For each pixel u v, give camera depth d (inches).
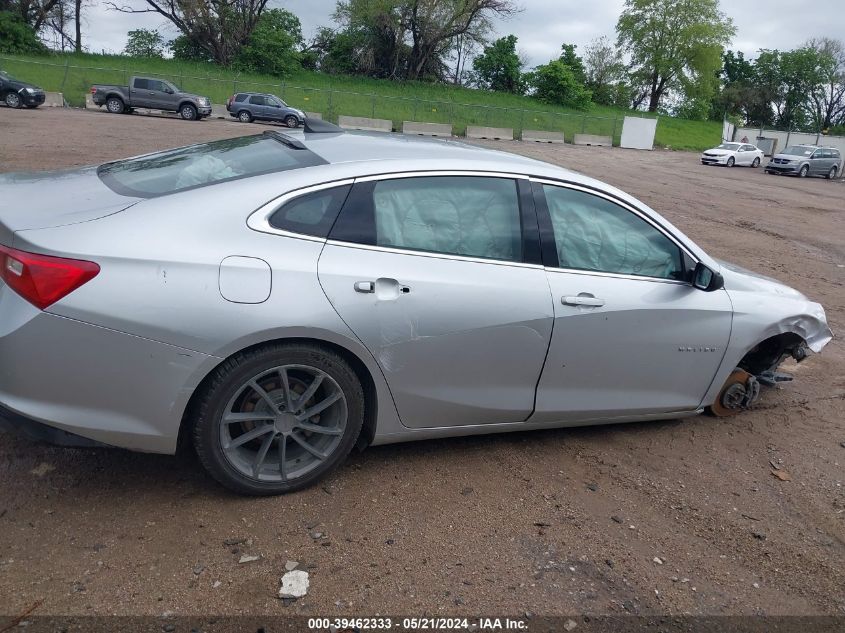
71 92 1455.5
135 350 107.2
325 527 118.5
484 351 131.8
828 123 3698.3
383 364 124.0
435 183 131.3
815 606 113.2
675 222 548.4
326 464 126.5
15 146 584.1
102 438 111.2
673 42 2856.8
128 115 1254.3
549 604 106.5
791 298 174.4
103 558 105.9
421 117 1812.3
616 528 127.8
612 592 110.9
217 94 1728.6
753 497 143.7
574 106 2504.9
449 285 126.6
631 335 145.9
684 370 157.4
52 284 103.7
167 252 109.0
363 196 124.3
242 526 116.4
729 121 3125.0
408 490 132.0
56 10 1990.7
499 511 128.5
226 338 109.8
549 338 136.7
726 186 956.6
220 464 117.1
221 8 2034.9
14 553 105.0
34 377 106.0
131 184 126.6
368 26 2304.4
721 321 157.6
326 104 1769.2
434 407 133.2
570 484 140.6
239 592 101.7
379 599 103.3
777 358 185.6
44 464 128.6
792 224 607.2
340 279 117.6
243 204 116.0
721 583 116.3
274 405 118.8
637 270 149.3
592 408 149.3
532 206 138.5
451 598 105.3
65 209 114.3
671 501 138.9
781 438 171.5
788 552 126.4
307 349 117.3
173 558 107.3
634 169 1139.3
